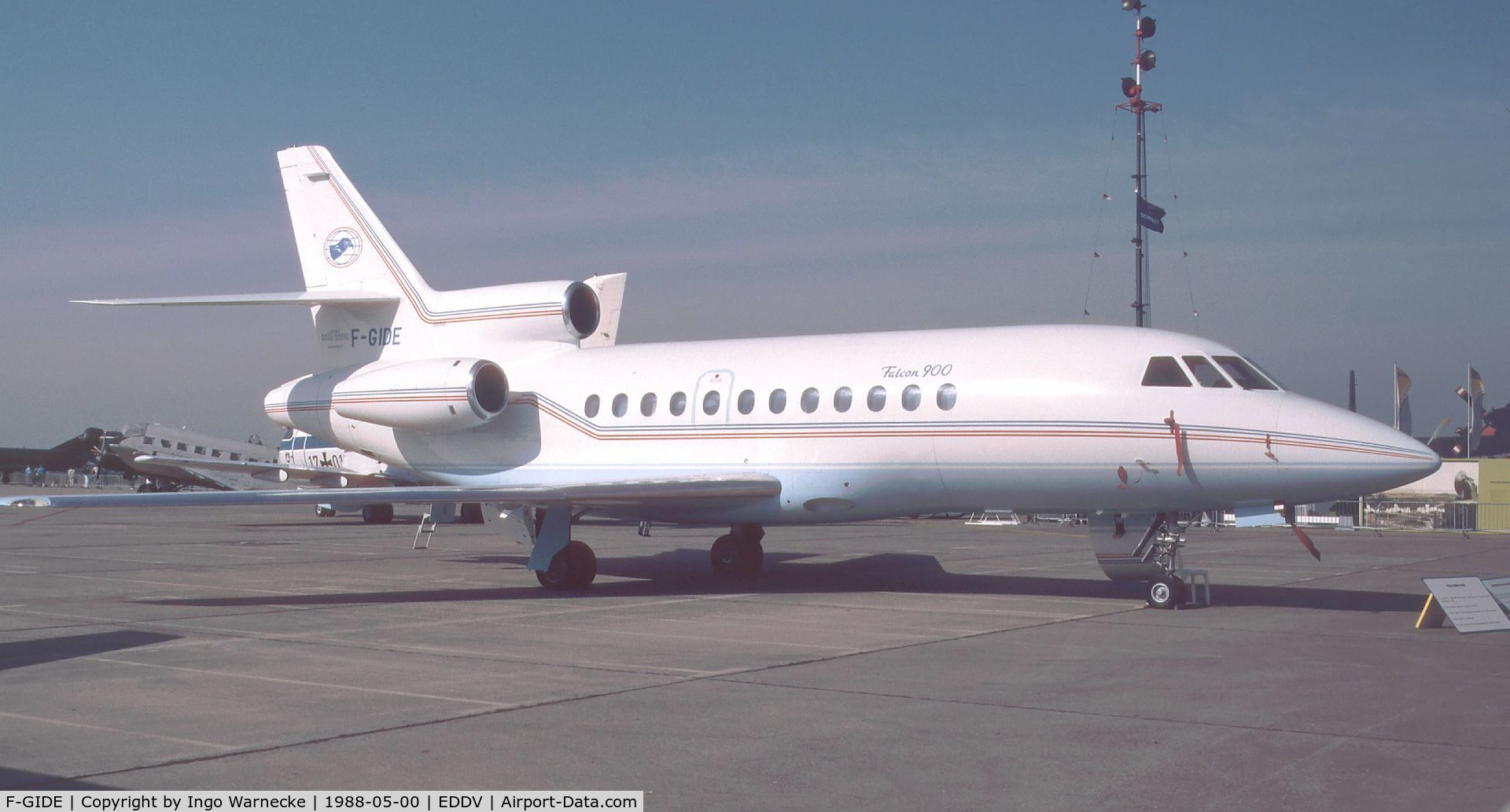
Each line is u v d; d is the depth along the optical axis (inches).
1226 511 637.3
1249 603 643.5
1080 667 428.8
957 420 655.8
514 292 843.4
